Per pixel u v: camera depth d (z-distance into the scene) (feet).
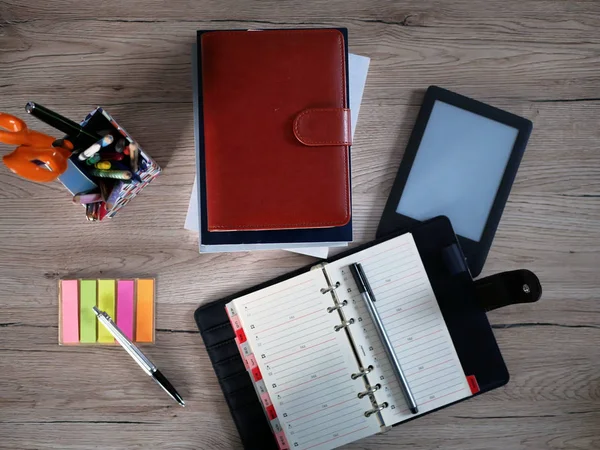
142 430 2.86
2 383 2.83
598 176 2.95
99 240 2.86
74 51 2.84
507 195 2.88
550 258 2.95
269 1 2.89
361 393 2.81
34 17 2.83
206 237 2.57
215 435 2.88
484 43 2.96
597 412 2.92
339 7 2.91
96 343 2.83
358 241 2.92
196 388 2.87
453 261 2.81
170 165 2.87
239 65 2.48
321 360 2.82
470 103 2.89
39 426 2.84
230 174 2.48
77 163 2.37
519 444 2.91
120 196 2.53
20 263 2.84
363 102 2.93
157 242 2.88
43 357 2.84
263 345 2.81
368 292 2.79
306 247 2.67
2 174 2.83
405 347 2.82
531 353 2.93
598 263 2.95
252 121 2.48
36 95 2.83
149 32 2.86
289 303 2.81
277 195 2.49
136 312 2.83
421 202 2.90
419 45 2.95
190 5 2.87
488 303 2.78
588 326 2.94
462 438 2.91
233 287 2.89
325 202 2.51
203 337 2.82
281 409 2.80
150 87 2.86
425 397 2.82
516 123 2.88
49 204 2.85
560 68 2.93
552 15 2.96
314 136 2.46
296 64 2.49
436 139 2.90
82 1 2.84
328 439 2.81
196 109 2.65
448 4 2.94
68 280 2.81
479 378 2.83
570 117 2.93
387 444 2.90
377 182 2.93
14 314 2.84
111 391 2.86
